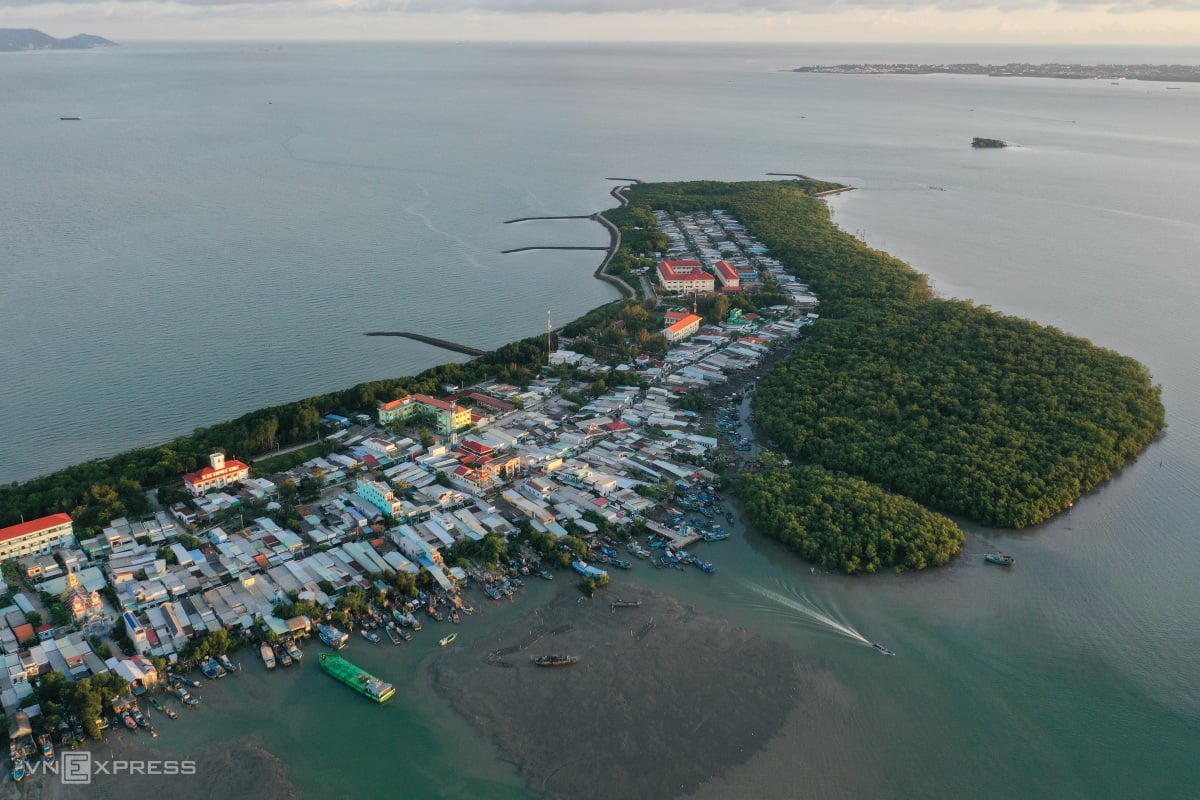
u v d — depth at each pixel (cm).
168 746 17650
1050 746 17900
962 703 19025
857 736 18138
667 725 18338
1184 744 17938
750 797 16700
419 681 19488
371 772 17125
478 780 16988
